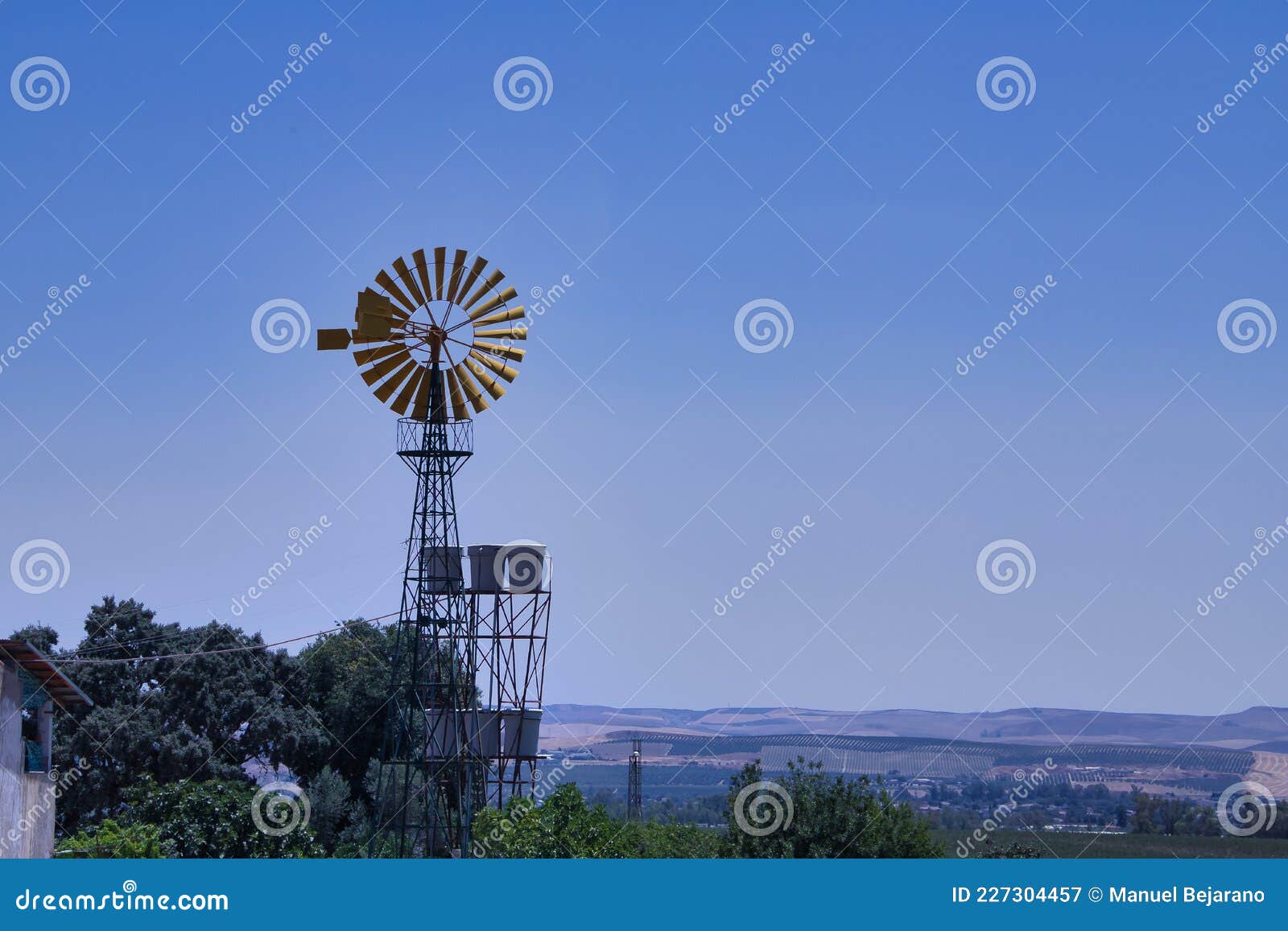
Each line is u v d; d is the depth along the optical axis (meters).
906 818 55.62
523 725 52.44
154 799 50.56
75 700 42.28
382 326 51.38
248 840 49.75
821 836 54.91
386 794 59.16
